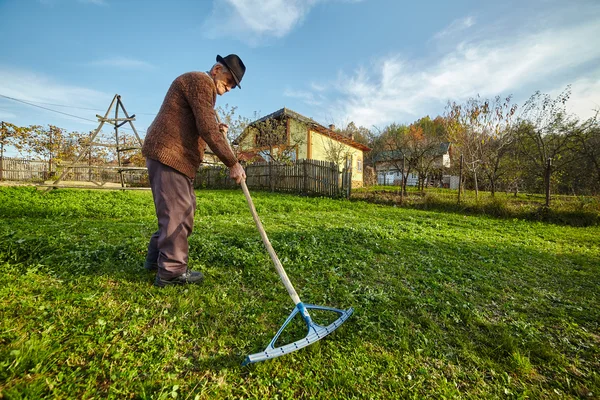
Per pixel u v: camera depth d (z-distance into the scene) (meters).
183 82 2.16
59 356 1.40
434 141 14.59
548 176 8.41
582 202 8.13
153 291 2.18
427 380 1.49
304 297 2.36
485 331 2.03
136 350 1.52
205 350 1.59
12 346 1.39
